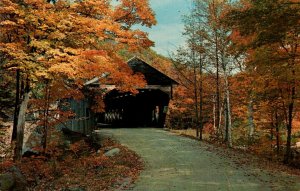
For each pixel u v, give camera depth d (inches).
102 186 490.9
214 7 993.5
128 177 549.0
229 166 647.1
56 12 567.2
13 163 591.8
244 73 909.8
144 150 832.3
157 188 482.6
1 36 611.5
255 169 625.6
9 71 717.9
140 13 648.4
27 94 631.2
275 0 449.4
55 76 573.9
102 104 969.5
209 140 1141.1
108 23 593.6
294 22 470.6
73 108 1074.1
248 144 1098.1
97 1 574.6
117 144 917.8
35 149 662.5
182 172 589.3
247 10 470.3
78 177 559.2
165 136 1168.2
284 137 1205.1
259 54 661.9
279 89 813.2
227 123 1093.8
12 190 484.4
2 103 803.4
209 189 477.7
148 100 1667.1
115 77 645.3
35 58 544.1
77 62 539.8
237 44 585.0
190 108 1648.6
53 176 590.6
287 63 658.2
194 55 1167.6
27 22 550.6
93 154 763.4
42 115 679.7
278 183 515.8
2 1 542.9
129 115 1659.7
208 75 1207.6
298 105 823.1
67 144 805.2
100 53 570.6
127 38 625.3
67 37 576.4
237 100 1207.6
